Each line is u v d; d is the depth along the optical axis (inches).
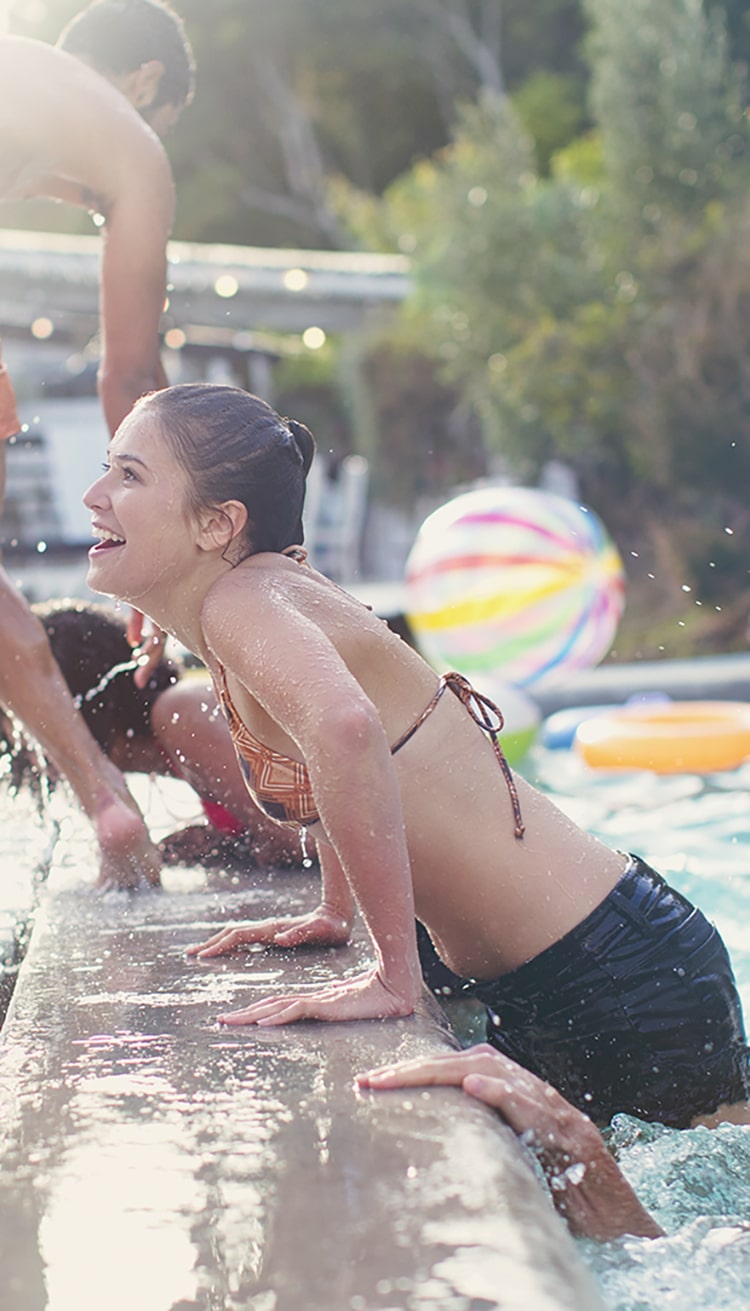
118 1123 47.4
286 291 478.6
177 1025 59.9
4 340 496.4
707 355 463.8
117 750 115.9
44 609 115.3
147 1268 36.3
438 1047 56.0
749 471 468.4
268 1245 37.3
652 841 166.9
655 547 489.7
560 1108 52.2
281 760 67.6
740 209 469.1
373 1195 40.5
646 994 70.0
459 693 70.3
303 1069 53.2
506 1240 37.1
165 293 108.7
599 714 267.0
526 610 226.4
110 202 104.8
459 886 68.8
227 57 920.3
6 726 118.1
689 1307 46.0
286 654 60.8
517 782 71.1
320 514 509.4
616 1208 52.4
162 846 108.6
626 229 492.7
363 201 682.8
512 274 512.7
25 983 69.1
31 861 108.6
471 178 538.9
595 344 480.4
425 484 634.2
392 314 561.0
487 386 534.6
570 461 526.3
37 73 100.7
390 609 237.0
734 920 125.7
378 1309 33.5
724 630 439.5
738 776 216.8
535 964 70.1
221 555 68.2
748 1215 58.8
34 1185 42.1
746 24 670.5
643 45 490.3
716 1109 71.9
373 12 906.1
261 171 944.9
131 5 111.9
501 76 886.4
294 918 78.4
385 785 59.2
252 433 68.2
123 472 67.9
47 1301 34.8
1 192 103.2
